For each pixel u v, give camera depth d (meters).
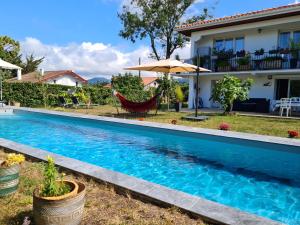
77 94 18.78
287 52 14.76
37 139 8.98
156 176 5.54
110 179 3.80
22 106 19.19
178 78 22.56
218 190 4.80
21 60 45.25
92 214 2.97
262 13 14.82
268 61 15.36
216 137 7.77
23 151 5.25
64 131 10.38
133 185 3.59
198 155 7.14
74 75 37.75
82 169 4.23
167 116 13.04
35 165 4.49
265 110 15.03
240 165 6.29
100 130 10.58
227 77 13.09
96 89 22.09
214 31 17.67
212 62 17.86
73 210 2.52
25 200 3.20
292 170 5.97
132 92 23.80
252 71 15.71
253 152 7.11
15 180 3.38
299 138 7.64
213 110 16.38
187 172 5.79
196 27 18.02
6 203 3.14
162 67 13.05
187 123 10.52
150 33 28.69
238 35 17.64
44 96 19.42
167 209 3.08
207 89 18.69
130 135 9.59
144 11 27.73
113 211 3.05
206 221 2.81
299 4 13.53
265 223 2.64
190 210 2.93
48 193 2.57
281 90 15.98
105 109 17.41
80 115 12.51
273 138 7.32
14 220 2.78
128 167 6.12
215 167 6.12
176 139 8.63
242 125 10.02
